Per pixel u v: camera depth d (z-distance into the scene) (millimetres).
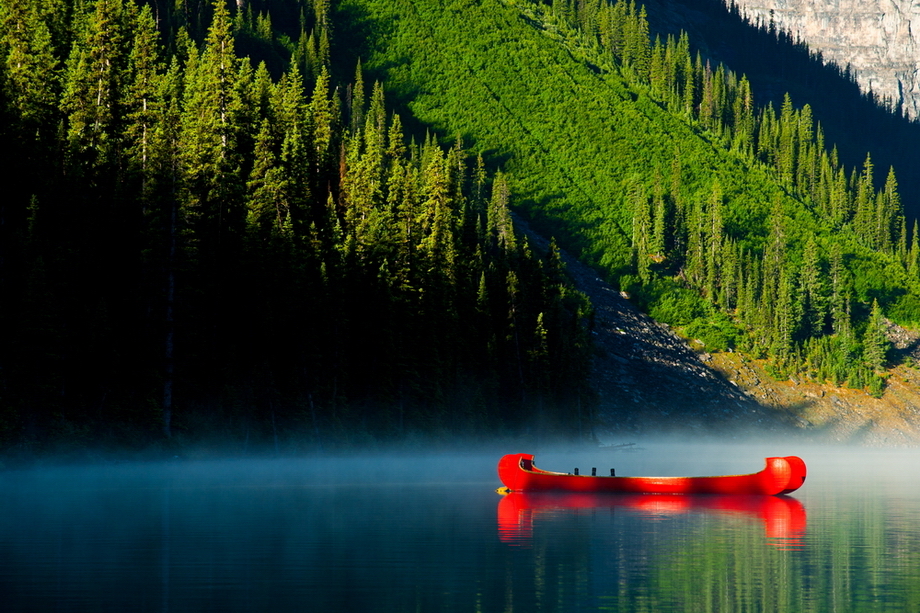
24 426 57969
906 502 45562
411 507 40156
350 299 88562
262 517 35625
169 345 68750
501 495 46812
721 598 21656
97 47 79875
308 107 105250
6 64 76500
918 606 20812
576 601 21234
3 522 33594
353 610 20250
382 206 103188
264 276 78062
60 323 60812
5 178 67250
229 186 80938
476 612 20156
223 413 72188
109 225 71625
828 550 28859
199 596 21594
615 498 46406
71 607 20484
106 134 76062
